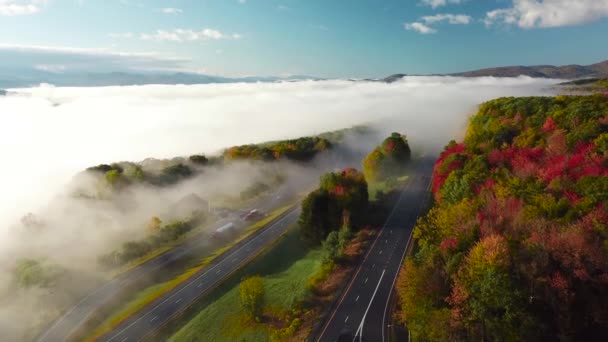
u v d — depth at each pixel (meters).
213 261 113.94
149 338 85.62
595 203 70.12
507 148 107.25
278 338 77.31
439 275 71.12
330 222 119.88
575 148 92.38
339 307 83.44
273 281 101.19
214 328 85.50
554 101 133.50
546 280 60.19
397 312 79.56
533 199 77.75
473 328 62.91
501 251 63.09
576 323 59.06
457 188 96.62
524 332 59.03
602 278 59.19
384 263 99.06
